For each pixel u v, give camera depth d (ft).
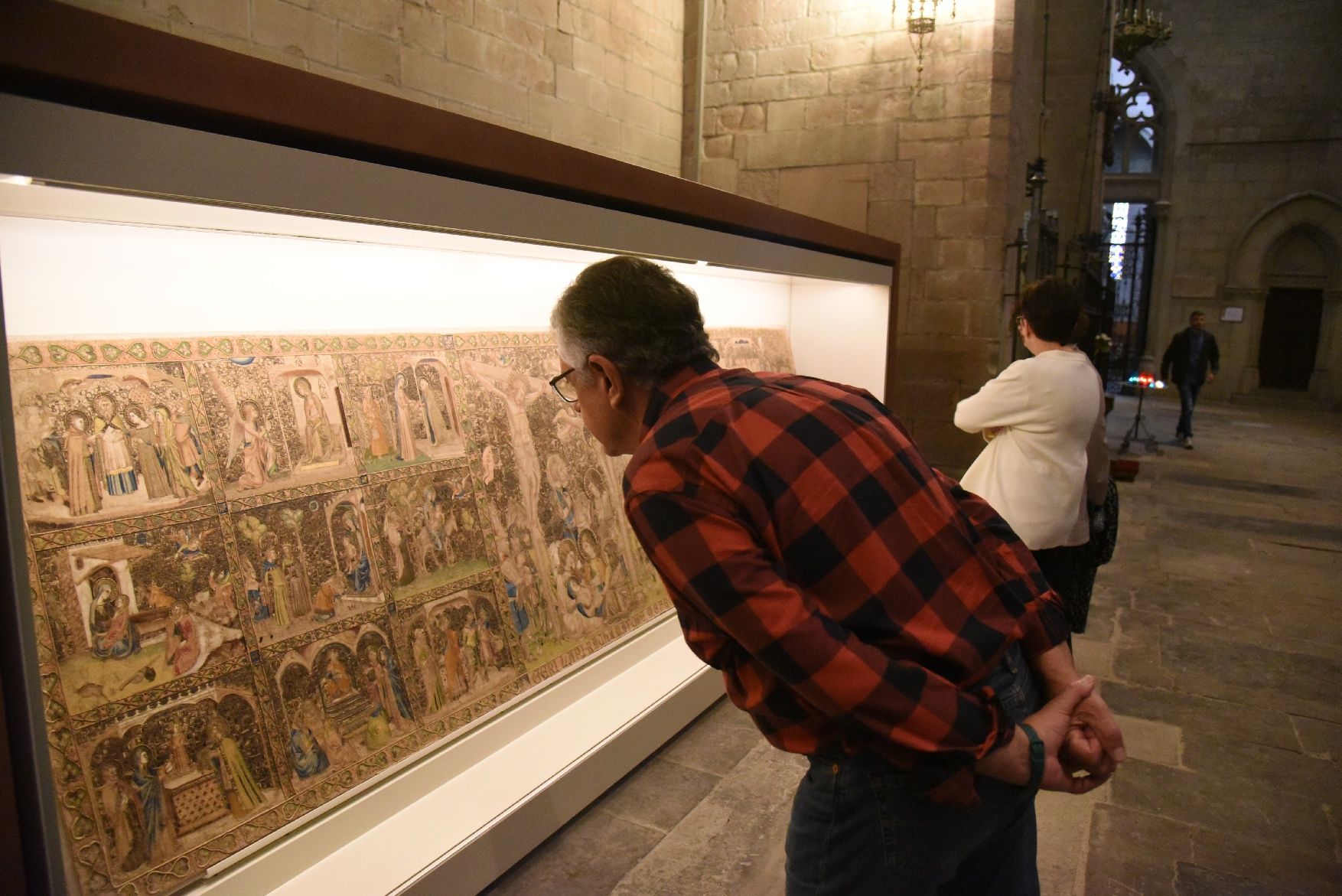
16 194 4.02
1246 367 57.82
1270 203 55.98
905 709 3.22
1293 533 20.08
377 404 7.13
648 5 19.27
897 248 13.50
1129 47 35.78
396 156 5.33
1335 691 11.53
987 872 4.39
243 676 5.74
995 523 4.30
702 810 8.17
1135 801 8.79
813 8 19.07
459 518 7.69
